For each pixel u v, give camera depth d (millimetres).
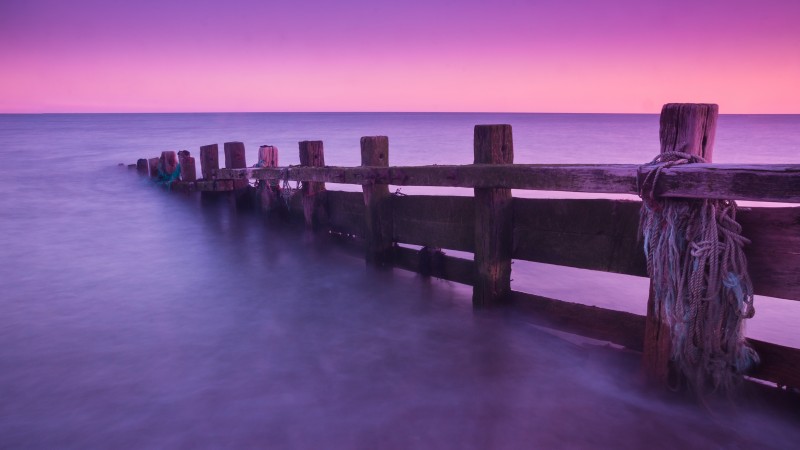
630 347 4148
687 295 3340
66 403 3932
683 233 3328
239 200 10992
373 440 3447
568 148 36688
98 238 10086
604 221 4258
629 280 7566
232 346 4996
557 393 4051
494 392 4090
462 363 4605
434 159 27406
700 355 3391
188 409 3838
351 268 7531
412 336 5215
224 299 6434
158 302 6332
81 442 3441
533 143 43188
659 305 3553
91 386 4195
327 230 8375
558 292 7051
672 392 3627
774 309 6363
